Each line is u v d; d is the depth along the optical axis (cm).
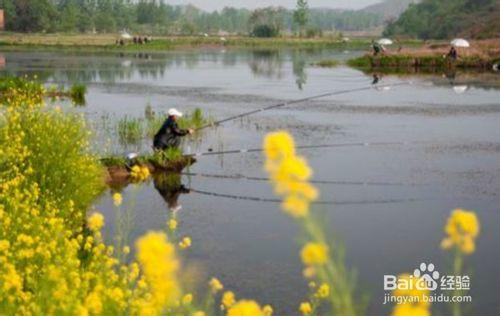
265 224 1138
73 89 3083
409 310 251
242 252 991
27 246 738
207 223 1140
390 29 16475
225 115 2492
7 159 1066
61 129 1230
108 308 534
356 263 941
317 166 1590
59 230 746
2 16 10212
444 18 14000
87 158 1234
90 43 10175
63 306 497
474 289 847
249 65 5831
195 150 1791
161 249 321
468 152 1758
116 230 1066
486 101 2891
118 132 2000
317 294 572
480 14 13112
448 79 4075
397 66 5397
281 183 276
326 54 8169
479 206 1241
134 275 615
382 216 1177
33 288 655
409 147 1831
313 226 291
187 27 19200
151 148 1755
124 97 3133
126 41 11069
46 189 1065
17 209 834
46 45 9250
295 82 4047
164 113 2477
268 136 281
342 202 1269
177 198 1306
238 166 1597
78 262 680
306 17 15538
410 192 1345
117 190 1348
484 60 5209
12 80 3180
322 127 2195
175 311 521
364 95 3219
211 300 569
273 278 888
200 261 948
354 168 1568
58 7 18838
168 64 5884
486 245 1012
